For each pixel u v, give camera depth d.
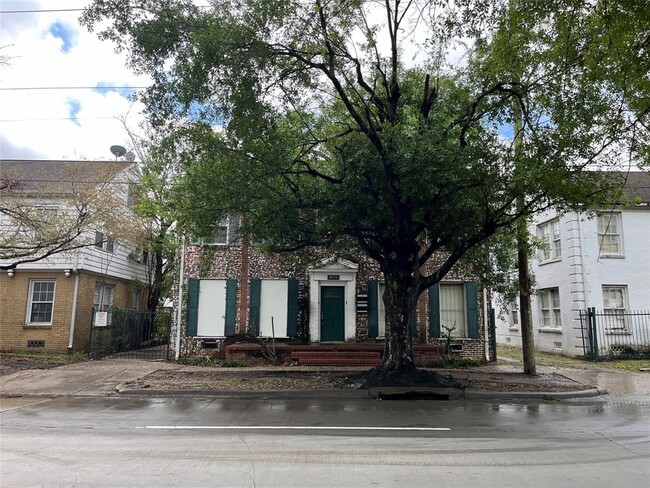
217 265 18.88
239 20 10.03
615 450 6.73
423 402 11.20
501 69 10.27
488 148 11.41
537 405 10.84
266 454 6.37
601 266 20.42
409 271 13.07
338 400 11.42
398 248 12.88
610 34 7.45
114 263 22.50
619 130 9.11
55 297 19.16
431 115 12.56
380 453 6.46
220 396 11.91
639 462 6.13
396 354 12.82
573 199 10.41
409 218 12.50
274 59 10.62
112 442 7.04
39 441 7.10
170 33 9.98
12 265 16.12
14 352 18.66
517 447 6.86
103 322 18.61
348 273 18.66
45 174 20.53
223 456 6.26
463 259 15.85
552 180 9.95
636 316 20.03
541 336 23.50
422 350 17.50
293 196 12.86
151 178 20.83
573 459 6.24
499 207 12.40
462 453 6.50
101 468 5.71
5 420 8.80
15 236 15.52
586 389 12.44
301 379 13.61
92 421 8.70
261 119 10.50
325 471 5.63
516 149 11.87
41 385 12.91
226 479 5.31
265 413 9.57
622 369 16.61
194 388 12.27
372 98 12.06
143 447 6.73
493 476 5.48
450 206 11.58
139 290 25.89
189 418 9.01
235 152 11.36
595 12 7.64
